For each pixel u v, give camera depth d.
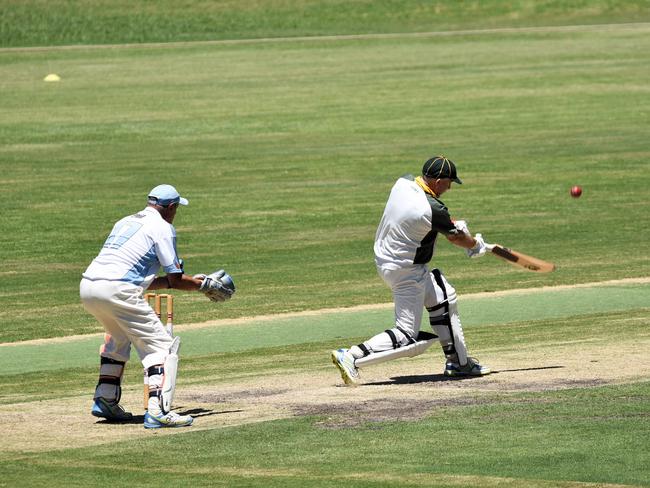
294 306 56.22
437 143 122.81
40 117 146.50
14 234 79.88
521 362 39.91
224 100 160.25
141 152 119.94
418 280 36.94
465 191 95.88
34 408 35.44
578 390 34.44
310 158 114.44
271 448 29.02
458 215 86.25
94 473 27.03
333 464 27.27
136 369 43.62
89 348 47.41
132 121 142.50
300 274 65.81
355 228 82.00
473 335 46.66
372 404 33.81
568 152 114.94
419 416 31.92
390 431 30.28
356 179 102.62
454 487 24.97
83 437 31.17
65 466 27.78
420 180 36.91
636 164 107.50
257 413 33.31
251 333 49.66
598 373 37.19
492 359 40.84
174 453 28.94
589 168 105.88
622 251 71.25
